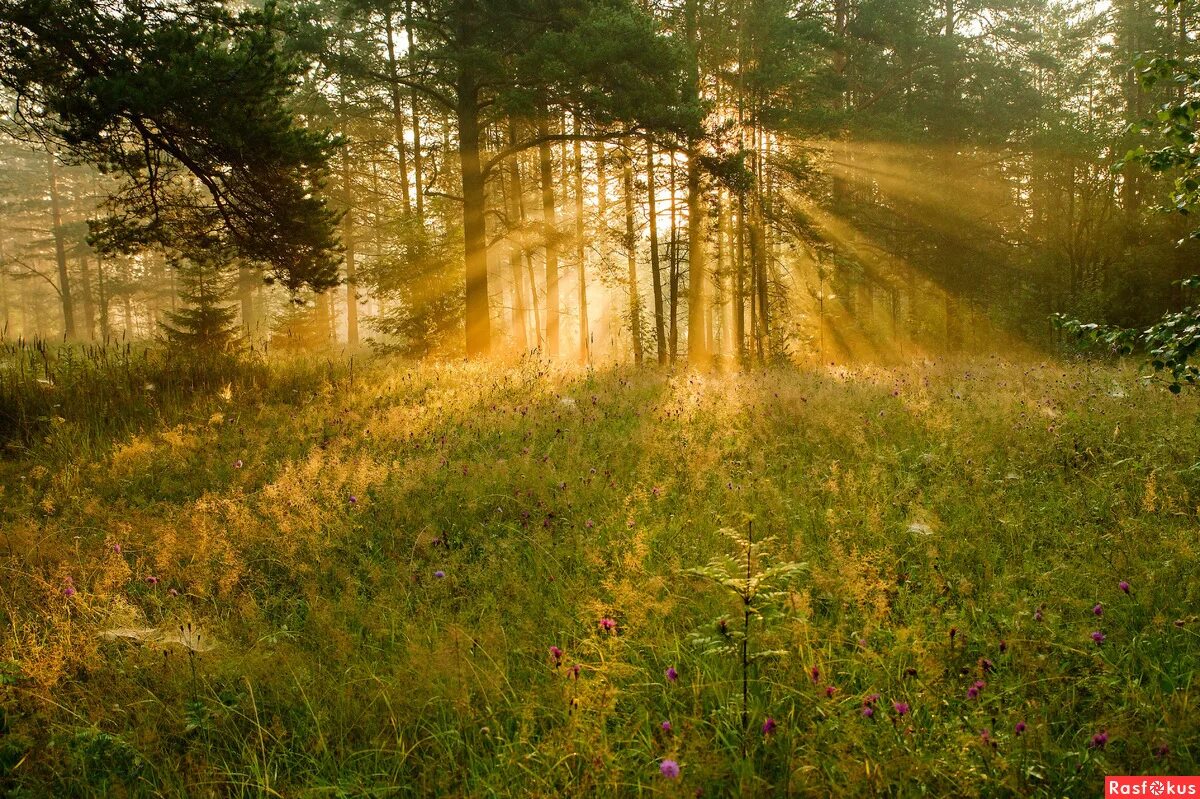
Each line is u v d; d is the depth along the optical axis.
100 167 9.53
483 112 18.27
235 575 3.60
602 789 2.05
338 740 2.46
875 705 2.39
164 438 6.67
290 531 4.22
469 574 3.63
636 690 2.55
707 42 18.53
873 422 6.89
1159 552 3.43
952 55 23.72
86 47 8.41
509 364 13.09
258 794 2.22
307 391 9.38
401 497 4.80
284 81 9.28
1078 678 2.54
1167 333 4.08
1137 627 2.89
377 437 6.74
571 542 4.00
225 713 2.59
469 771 2.24
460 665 2.63
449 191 22.72
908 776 2.02
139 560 3.93
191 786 2.26
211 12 9.17
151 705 2.64
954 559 3.59
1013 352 23.97
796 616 2.83
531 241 18.89
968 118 23.77
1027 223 27.77
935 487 4.75
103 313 39.81
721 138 14.52
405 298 18.77
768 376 11.27
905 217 23.94
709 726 2.37
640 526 4.10
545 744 2.20
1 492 5.14
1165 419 6.20
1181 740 2.09
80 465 5.95
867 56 25.36
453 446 6.45
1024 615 2.89
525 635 2.97
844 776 2.06
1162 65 4.10
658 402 8.73
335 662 2.91
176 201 10.55
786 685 2.48
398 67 16.45
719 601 3.10
